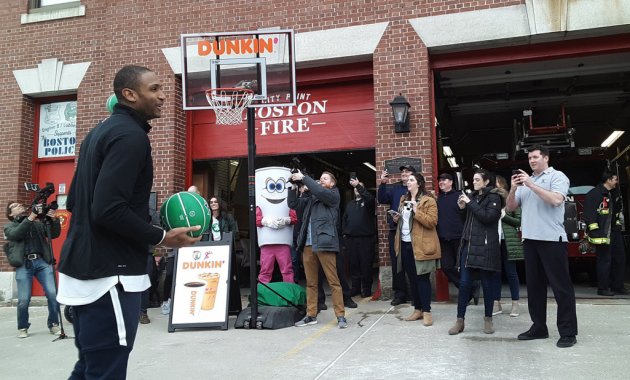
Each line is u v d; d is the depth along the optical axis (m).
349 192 18.31
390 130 8.63
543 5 8.15
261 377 4.47
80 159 2.58
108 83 10.20
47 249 7.01
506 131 16.61
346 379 4.32
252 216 6.57
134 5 10.17
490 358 4.81
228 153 9.98
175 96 9.84
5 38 11.08
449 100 12.42
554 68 10.21
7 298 10.28
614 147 18.64
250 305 6.77
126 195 2.33
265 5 9.44
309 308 6.63
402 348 5.28
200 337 6.15
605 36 8.31
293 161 6.36
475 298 7.64
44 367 5.21
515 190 5.47
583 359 4.70
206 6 9.77
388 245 8.43
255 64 7.44
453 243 7.52
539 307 5.46
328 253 6.34
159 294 9.10
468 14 8.46
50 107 11.10
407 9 8.73
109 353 2.43
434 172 8.73
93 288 2.40
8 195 10.66
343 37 8.97
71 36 10.69
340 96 9.47
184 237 2.66
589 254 10.05
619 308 7.16
